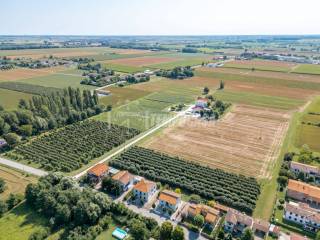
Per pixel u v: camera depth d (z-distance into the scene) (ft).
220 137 435.94
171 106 587.68
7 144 391.65
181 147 401.90
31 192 268.62
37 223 248.11
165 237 230.68
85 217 246.27
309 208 262.47
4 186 294.05
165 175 323.37
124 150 389.39
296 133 449.06
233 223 240.53
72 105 524.52
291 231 245.86
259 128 471.62
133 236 232.53
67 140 415.64
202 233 240.73
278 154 381.40
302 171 327.88
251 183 310.86
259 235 238.07
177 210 269.23
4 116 434.71
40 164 350.43
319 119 510.17
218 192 292.40
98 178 313.53
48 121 457.27
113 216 257.34
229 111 559.79
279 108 579.07
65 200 255.50
